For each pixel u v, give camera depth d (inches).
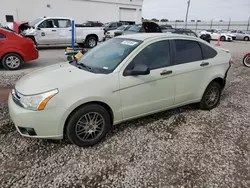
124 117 115.9
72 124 100.7
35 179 86.3
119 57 115.8
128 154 103.9
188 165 97.1
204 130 129.0
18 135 116.5
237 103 174.7
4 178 86.0
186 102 141.8
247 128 133.0
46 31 446.9
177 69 128.0
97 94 101.3
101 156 102.0
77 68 117.4
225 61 156.7
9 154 100.7
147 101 120.7
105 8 1007.0
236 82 242.5
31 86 100.0
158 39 125.0
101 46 138.2
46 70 120.6
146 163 97.7
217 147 111.7
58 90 95.3
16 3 806.5
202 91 146.9
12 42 261.0
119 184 85.0
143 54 117.4
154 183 86.0
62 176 88.4
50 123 95.9
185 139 118.4
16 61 269.1
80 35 489.1
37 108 93.1
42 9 861.8
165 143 114.0
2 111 144.3
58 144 109.8
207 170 94.3
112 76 107.0
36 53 286.4
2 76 239.5
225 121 141.6
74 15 937.5
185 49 135.5
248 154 106.5
